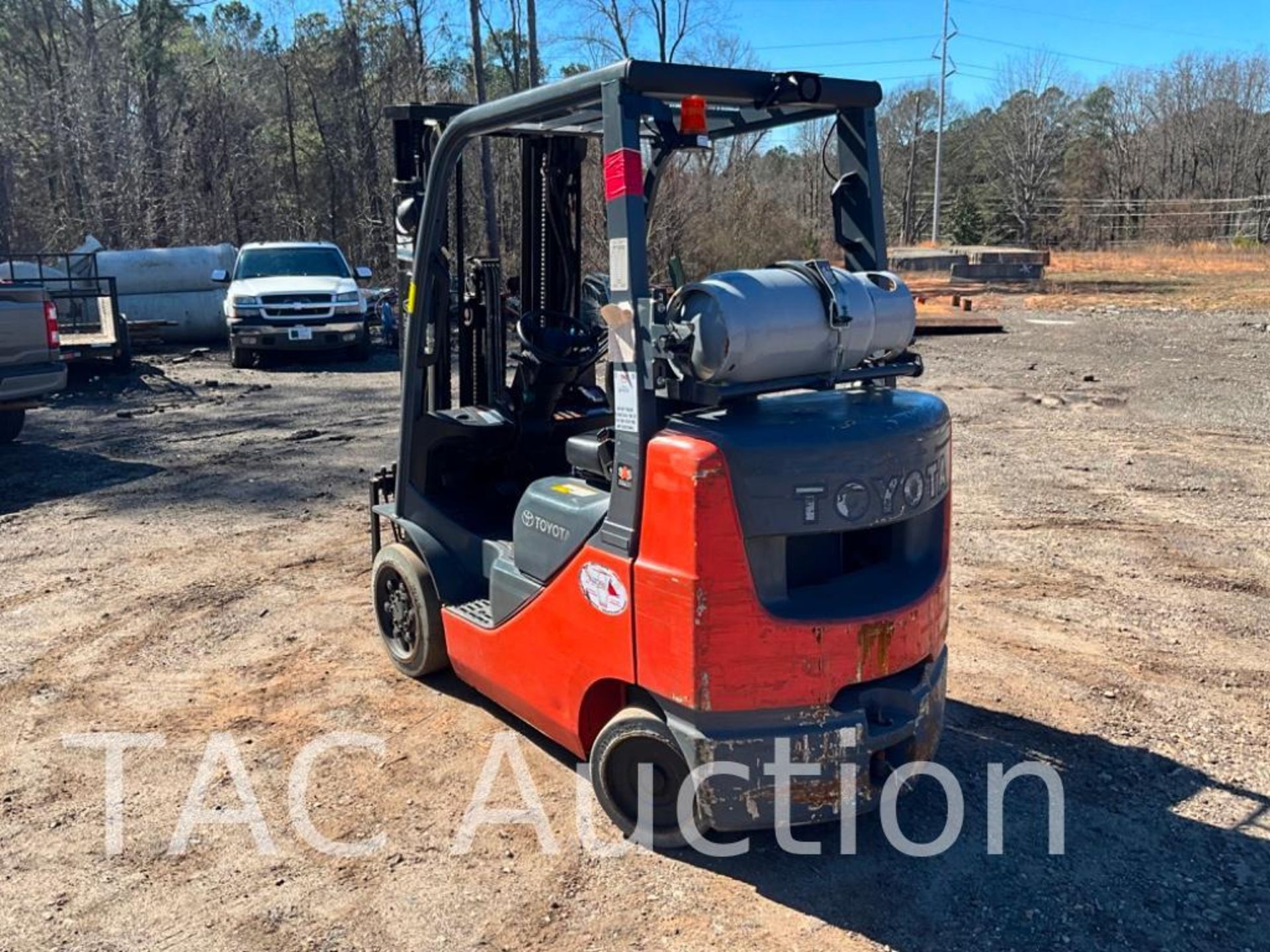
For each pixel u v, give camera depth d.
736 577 3.10
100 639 5.44
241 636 5.47
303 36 38.38
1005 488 8.23
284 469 9.19
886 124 78.81
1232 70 71.56
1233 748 4.28
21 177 33.53
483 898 3.34
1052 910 3.29
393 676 4.96
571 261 4.84
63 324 17.17
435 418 4.73
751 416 3.29
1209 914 3.27
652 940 3.15
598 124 4.32
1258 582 6.14
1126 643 5.32
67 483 8.76
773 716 3.22
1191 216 59.06
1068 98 75.06
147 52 35.97
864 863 3.53
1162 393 12.32
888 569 3.58
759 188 29.17
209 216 33.41
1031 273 33.59
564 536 3.64
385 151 36.75
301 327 15.94
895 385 3.89
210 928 3.21
